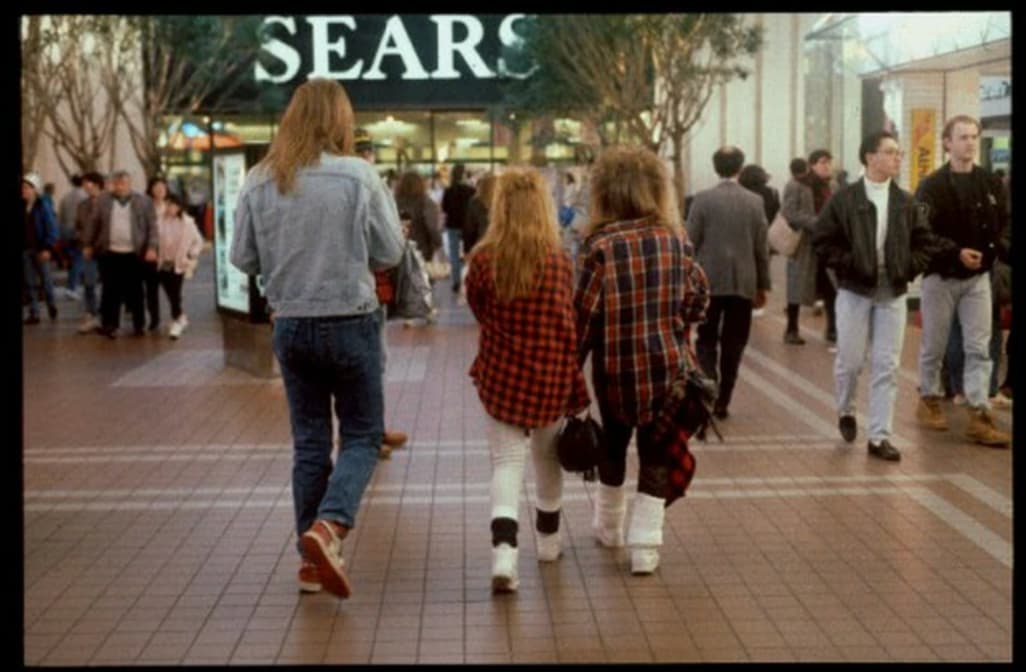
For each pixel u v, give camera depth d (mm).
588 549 8109
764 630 6730
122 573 7715
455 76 48688
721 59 31703
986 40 16734
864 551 8039
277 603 7176
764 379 14625
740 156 12109
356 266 7066
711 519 8773
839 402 11000
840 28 21656
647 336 7414
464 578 7574
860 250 10336
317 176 7043
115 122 36094
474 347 17734
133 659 6391
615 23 30812
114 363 16625
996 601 7137
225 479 10023
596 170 7625
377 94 48656
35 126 28484
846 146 21688
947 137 11023
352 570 7727
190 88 41406
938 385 11617
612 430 7871
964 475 9922
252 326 15164
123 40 35250
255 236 7168
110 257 19281
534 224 7277
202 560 7957
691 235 12062
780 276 29750
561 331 7297
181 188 45469
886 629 6734
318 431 7297
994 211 10883
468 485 9734
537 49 34781
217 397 13812
